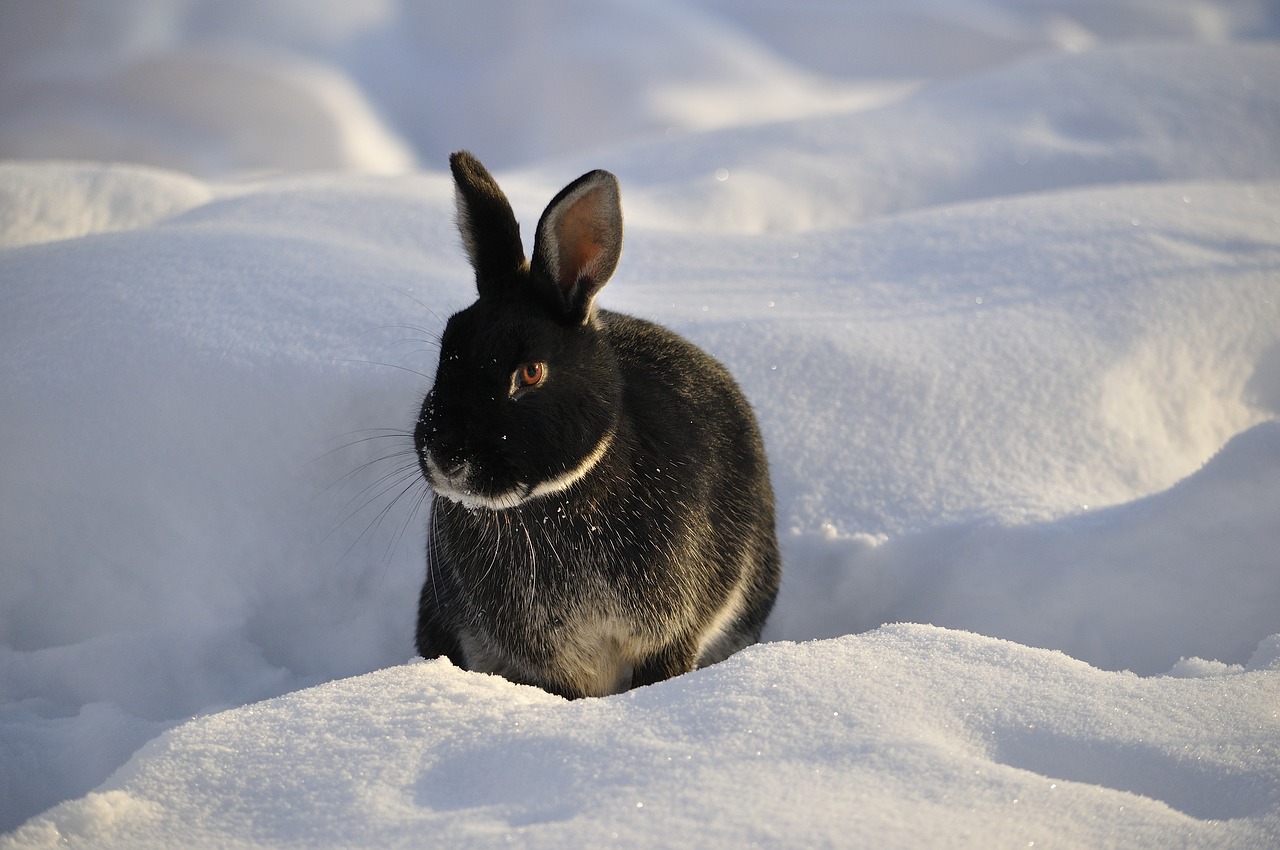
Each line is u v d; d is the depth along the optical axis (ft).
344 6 202.69
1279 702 25.77
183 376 43.60
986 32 213.66
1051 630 38.99
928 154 78.59
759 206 71.56
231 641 39.63
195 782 24.21
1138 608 38.58
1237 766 23.25
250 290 48.55
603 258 31.40
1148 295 52.54
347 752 24.88
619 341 36.88
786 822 20.79
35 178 64.69
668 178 76.84
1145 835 20.93
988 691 26.00
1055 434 46.21
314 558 42.22
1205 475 39.88
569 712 25.77
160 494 41.65
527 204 63.93
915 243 59.57
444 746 24.91
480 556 33.50
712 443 36.01
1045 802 21.67
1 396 43.11
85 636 40.52
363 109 176.24
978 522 42.01
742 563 36.96
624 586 33.35
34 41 180.45
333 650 41.70
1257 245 56.80
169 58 169.48
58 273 49.75
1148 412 48.75
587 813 21.57
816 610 42.83
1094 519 41.09
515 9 203.82
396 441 43.14
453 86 192.03
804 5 220.23
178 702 37.63
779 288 55.57
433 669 29.07
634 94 178.91
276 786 23.90
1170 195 63.52
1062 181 75.41
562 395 30.76
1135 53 91.25
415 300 48.26
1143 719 24.91
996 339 50.11
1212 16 218.38
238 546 41.63
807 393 47.34
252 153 158.71
